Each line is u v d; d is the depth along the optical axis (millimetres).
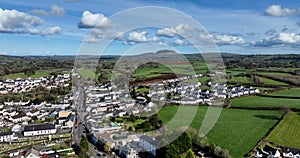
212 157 57531
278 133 75250
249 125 79188
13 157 62125
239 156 59406
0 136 75438
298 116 91438
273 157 60094
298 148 65375
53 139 73375
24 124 92500
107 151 58000
